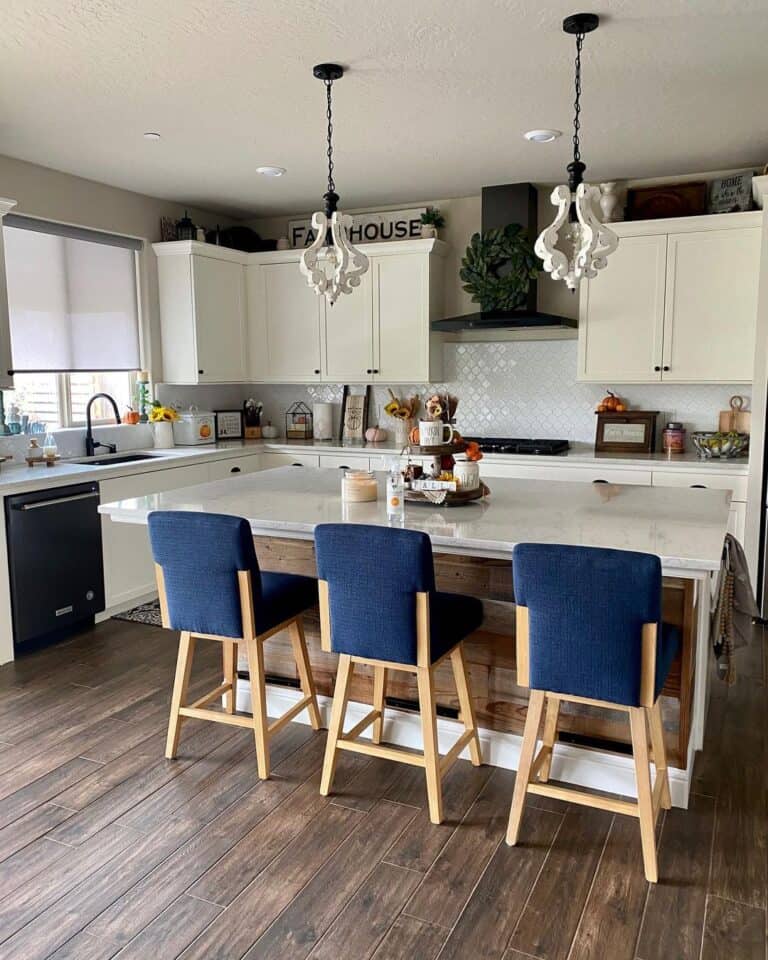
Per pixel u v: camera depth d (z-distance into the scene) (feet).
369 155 14.40
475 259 16.75
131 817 8.43
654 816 7.66
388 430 19.63
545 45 9.66
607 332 16.21
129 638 14.12
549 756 8.84
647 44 9.64
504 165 15.17
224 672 10.65
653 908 6.98
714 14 8.82
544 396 18.01
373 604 8.01
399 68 10.33
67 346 16.14
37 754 9.85
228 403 20.80
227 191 17.29
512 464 16.49
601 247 9.16
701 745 9.93
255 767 9.48
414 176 16.01
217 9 8.56
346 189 17.10
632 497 10.66
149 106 11.66
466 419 18.83
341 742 8.75
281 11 8.65
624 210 16.56
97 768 9.48
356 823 8.29
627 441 16.71
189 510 9.93
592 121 12.52
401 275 17.84
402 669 8.38
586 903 7.05
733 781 9.17
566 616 7.11
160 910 6.99
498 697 9.43
